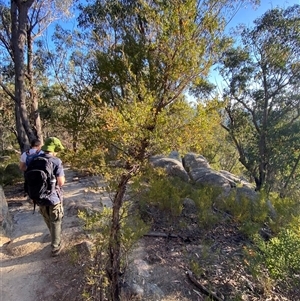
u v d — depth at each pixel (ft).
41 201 12.44
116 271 9.80
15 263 12.82
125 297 10.02
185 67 9.63
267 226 18.67
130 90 9.23
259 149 59.00
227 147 86.07
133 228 11.82
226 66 52.24
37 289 10.89
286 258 11.83
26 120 25.46
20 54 25.05
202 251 13.74
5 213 16.75
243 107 59.21
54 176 12.91
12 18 25.11
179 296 10.83
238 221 17.53
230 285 11.62
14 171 32.42
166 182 21.12
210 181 27.22
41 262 12.75
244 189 25.09
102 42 21.08
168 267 12.51
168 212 17.76
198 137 9.21
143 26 11.48
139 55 11.04
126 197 16.30
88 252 12.39
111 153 9.34
